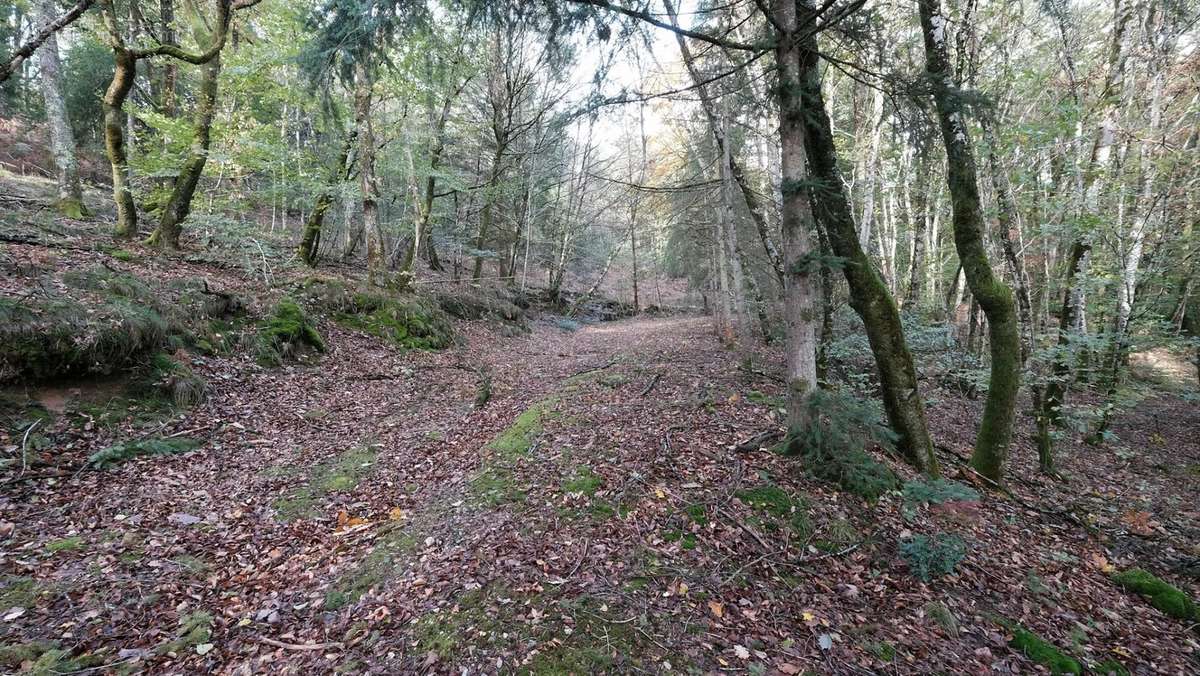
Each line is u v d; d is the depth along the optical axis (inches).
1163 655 153.6
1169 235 406.9
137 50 401.4
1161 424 496.4
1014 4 357.4
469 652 127.3
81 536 172.4
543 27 184.1
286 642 134.2
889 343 255.1
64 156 476.4
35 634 126.6
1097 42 405.1
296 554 179.9
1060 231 354.3
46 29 249.6
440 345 548.1
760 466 221.6
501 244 1069.8
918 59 379.2
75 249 350.0
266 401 315.3
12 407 220.8
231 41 547.8
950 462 285.1
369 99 517.0
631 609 143.3
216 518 197.8
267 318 384.2
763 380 396.8
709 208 587.8
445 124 717.9
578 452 245.9
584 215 1130.7
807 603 152.6
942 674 131.6
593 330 995.3
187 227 486.3
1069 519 244.1
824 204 244.5
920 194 529.0
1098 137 344.2
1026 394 521.7
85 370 250.4
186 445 247.3
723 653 130.6
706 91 329.7
